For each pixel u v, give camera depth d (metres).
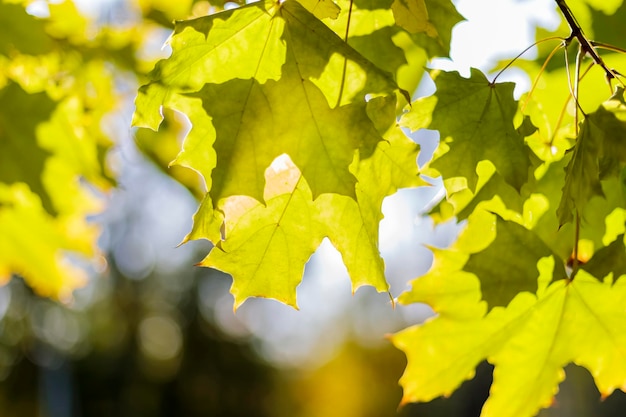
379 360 6.90
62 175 1.00
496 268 0.74
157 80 0.65
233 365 5.87
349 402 6.93
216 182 0.65
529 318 0.76
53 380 5.41
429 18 0.74
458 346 0.77
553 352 0.78
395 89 0.65
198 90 0.65
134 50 0.91
